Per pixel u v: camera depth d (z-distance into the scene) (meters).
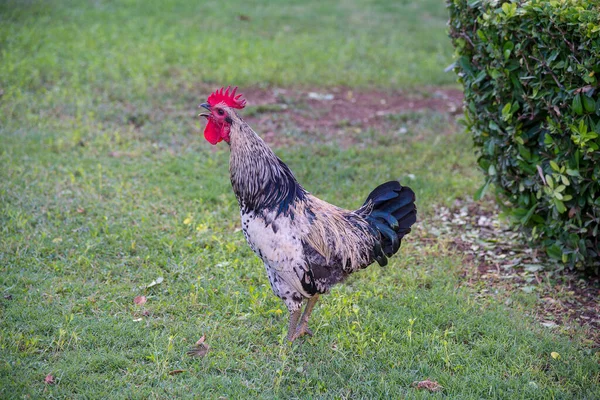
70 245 6.81
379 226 5.26
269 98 11.58
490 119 6.79
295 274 5.06
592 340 5.56
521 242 7.40
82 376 4.84
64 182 8.21
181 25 15.44
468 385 4.91
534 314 6.02
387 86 12.46
